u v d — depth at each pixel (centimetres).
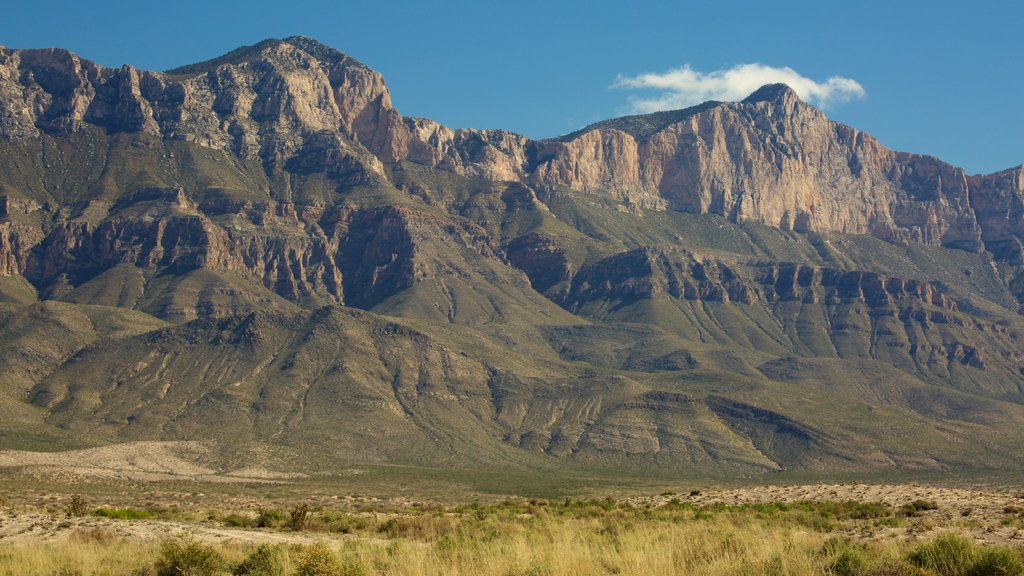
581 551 4072
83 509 7300
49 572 4112
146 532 5591
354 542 4612
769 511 7212
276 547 4150
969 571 3519
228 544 4944
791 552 3772
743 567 3609
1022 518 5719
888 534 5244
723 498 9400
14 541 5081
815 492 8925
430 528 6328
